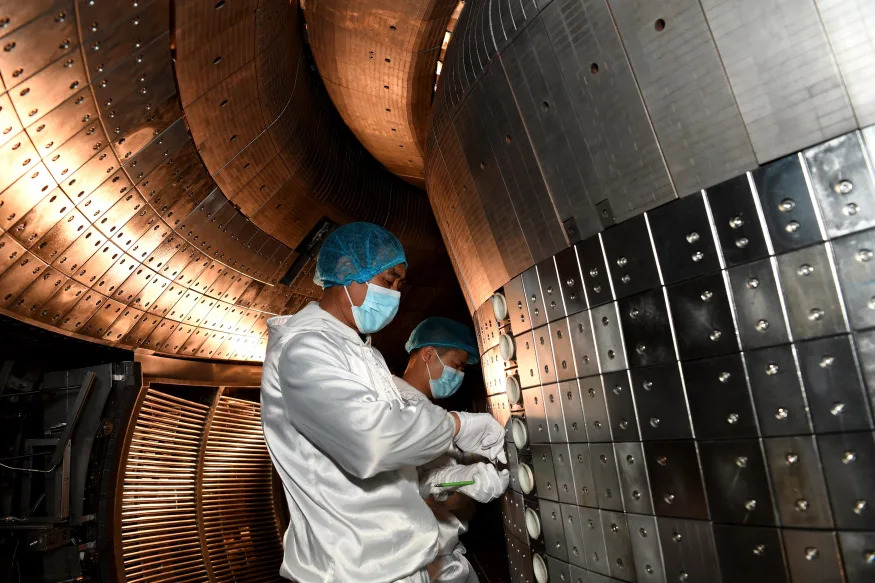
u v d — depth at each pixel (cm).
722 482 197
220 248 627
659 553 220
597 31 222
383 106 635
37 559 509
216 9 422
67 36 337
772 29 178
